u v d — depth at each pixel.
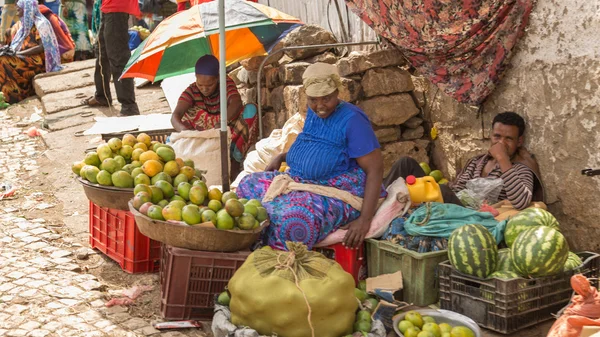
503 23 4.91
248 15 6.14
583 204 4.59
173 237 4.10
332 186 4.53
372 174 4.46
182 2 10.01
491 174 5.06
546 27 4.70
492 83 5.13
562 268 3.93
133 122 7.28
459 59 5.27
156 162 4.76
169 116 7.61
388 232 4.48
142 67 6.96
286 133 5.90
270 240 4.45
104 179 4.76
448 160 6.02
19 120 9.94
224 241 4.11
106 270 5.00
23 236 5.68
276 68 7.10
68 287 4.64
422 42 5.34
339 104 4.55
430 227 4.36
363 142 4.42
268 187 4.69
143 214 4.25
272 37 6.95
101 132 6.80
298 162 4.61
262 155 5.90
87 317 4.21
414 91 6.22
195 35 5.98
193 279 4.16
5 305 4.35
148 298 4.54
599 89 4.36
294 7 8.62
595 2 4.32
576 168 4.61
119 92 8.70
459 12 5.02
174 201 4.21
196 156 5.89
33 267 5.00
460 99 5.38
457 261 3.98
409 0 5.25
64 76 11.04
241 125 6.62
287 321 3.65
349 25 7.39
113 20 8.41
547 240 3.83
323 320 3.68
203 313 4.22
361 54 6.04
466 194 4.87
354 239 4.43
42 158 8.12
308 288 3.66
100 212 5.18
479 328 3.81
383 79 6.05
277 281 3.70
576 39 4.48
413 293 4.29
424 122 6.27
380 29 5.63
